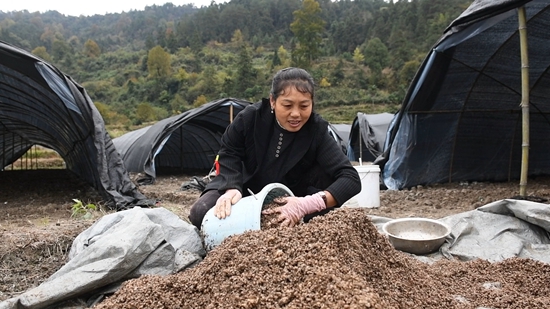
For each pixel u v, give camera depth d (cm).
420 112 760
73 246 326
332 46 7100
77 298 267
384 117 1370
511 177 877
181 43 8512
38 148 2359
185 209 661
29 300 247
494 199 656
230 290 204
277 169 323
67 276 262
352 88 5031
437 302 229
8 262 371
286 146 317
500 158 858
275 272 206
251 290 199
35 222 550
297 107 288
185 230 325
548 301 243
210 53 7431
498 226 424
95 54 7756
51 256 387
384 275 232
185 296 213
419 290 237
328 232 227
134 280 237
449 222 427
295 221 287
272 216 290
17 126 1316
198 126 1320
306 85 285
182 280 222
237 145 328
